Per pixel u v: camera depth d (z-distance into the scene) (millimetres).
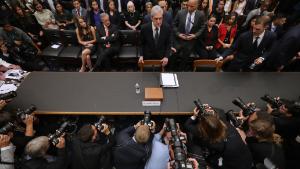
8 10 5184
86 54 4754
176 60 4926
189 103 3088
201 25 4559
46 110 2986
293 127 2568
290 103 2596
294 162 2537
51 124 3293
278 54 3697
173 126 2506
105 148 2514
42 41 5633
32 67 5004
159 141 2613
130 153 2359
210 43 4918
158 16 3645
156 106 3051
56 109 3004
